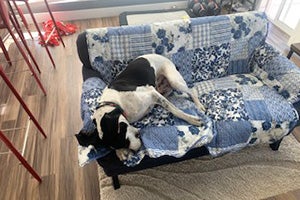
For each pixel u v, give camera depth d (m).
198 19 1.73
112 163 1.32
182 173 1.67
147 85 1.55
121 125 1.25
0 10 1.79
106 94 1.42
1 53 2.82
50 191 1.61
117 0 3.46
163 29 1.68
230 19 1.75
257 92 1.65
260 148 1.81
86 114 1.38
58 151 1.84
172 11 3.20
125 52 1.67
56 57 2.78
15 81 2.47
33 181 1.67
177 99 1.70
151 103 1.52
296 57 2.75
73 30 3.22
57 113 2.13
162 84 1.79
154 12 3.16
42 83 2.44
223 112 1.53
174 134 1.39
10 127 2.02
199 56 1.77
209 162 1.73
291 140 1.86
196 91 1.76
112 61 1.67
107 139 1.23
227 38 1.77
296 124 1.59
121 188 1.59
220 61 1.82
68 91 2.35
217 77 1.87
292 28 3.05
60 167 1.74
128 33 1.64
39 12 3.31
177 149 1.35
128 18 3.02
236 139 1.45
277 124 1.48
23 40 2.33
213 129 1.45
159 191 1.58
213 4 3.11
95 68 1.67
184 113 1.50
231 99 1.61
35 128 2.01
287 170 1.69
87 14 3.51
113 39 1.63
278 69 1.67
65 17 3.46
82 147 1.30
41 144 1.89
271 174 1.67
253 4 3.41
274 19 3.34
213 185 1.61
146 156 1.36
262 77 1.76
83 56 1.64
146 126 1.46
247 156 1.76
